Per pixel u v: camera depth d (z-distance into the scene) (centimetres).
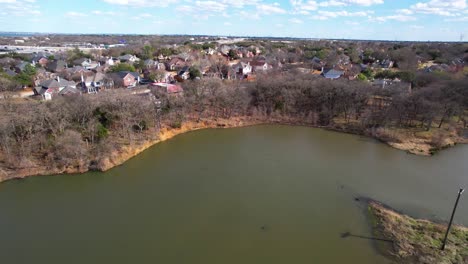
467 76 8319
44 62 12525
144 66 11475
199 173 4328
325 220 3203
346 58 14275
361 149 5247
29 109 4722
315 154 5038
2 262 2591
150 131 5600
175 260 2622
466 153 4994
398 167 4509
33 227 3077
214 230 3042
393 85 7381
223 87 6981
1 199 3600
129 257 2655
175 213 3334
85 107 4944
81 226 3097
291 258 2639
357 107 6538
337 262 2589
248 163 4678
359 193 3759
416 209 3372
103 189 3862
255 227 3088
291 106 6944
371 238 2892
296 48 18775
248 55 16625
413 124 6066
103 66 11456
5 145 4262
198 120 6512
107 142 4769
